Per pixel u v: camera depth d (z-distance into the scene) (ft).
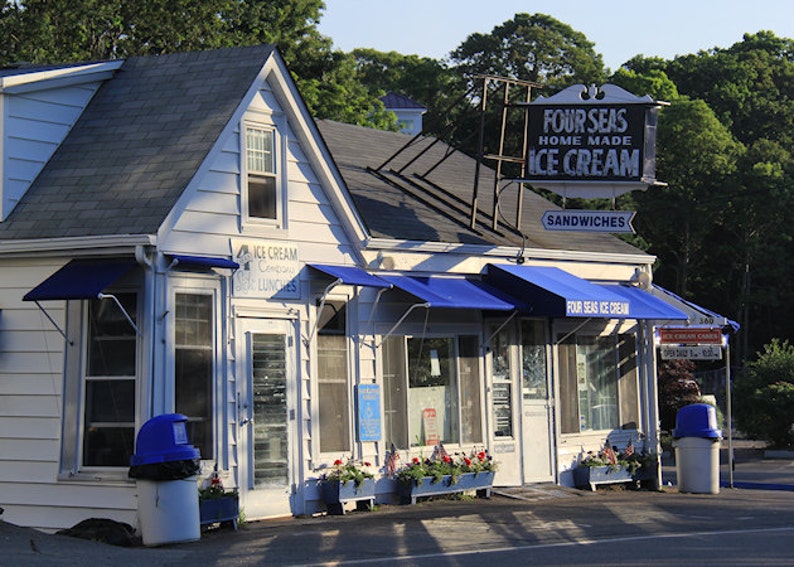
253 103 55.72
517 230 72.54
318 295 58.18
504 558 41.50
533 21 229.86
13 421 52.13
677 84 247.09
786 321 216.13
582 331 74.13
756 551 42.93
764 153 210.18
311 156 58.18
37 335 52.01
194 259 50.83
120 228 50.03
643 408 78.07
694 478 70.79
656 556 41.75
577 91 69.05
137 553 43.50
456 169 82.79
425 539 46.96
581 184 69.00
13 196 53.26
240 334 54.19
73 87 56.70
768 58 260.83
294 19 144.77
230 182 54.19
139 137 54.75
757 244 203.51
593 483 71.56
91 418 50.98
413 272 63.46
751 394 111.34
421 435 63.62
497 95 160.76
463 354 66.64
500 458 67.92
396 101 211.41
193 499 47.34
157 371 50.16
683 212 201.16
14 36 103.60
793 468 94.22
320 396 58.18
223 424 52.95
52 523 50.96
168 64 58.08
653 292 77.82
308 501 56.65
